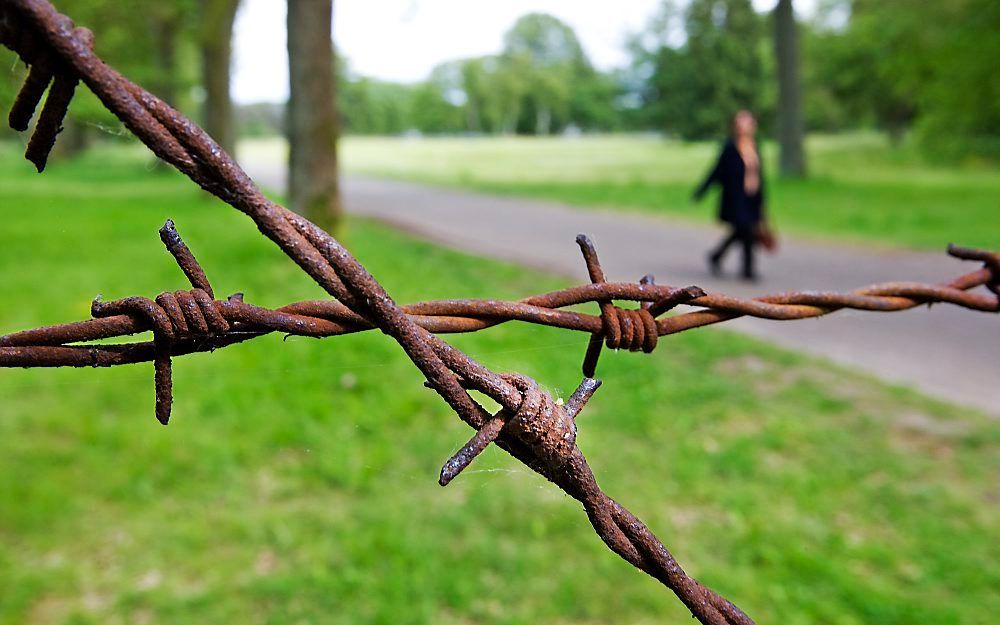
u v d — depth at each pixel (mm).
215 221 9977
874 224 11359
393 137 73250
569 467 811
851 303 1230
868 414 4273
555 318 1004
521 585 2854
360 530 3166
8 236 8867
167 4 10734
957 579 2877
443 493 3432
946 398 4500
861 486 3512
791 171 19703
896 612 2701
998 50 14906
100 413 4234
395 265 7770
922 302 1301
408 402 4273
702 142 40750
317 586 2848
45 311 6125
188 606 2752
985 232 10289
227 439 3889
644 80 48375
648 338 1037
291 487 3484
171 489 3477
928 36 16625
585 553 3031
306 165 7699
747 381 4770
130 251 8180
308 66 7566
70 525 3213
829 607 2736
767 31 39375
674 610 2729
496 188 18047
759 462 3732
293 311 831
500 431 799
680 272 8203
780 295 1185
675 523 3221
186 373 4688
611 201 15039
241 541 3113
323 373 4645
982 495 3432
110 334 777
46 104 662
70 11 2021
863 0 29312
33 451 3793
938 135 21500
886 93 29984
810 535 3143
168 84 15828
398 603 2760
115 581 2885
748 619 879
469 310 975
